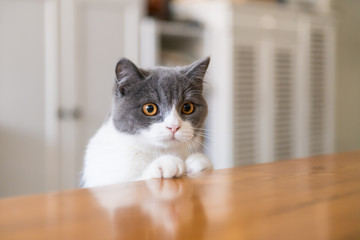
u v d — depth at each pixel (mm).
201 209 540
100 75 2398
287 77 3143
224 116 2781
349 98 4316
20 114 2176
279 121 3119
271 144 3080
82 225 470
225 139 2797
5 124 2141
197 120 1304
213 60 2775
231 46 2748
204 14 2836
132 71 1229
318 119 3412
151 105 1226
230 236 440
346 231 454
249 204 563
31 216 500
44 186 2262
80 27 2312
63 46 2266
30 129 2207
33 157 2223
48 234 439
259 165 929
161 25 2559
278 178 752
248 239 432
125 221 488
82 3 2303
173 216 509
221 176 781
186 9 2949
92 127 2393
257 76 2936
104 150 1235
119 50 2453
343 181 721
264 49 2961
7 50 2119
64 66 2277
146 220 492
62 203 565
